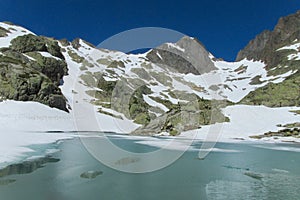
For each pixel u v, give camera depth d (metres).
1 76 34.06
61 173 10.23
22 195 7.70
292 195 8.48
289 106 41.62
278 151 18.75
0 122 25.33
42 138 19.95
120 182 9.40
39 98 34.78
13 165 11.21
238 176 10.98
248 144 23.45
